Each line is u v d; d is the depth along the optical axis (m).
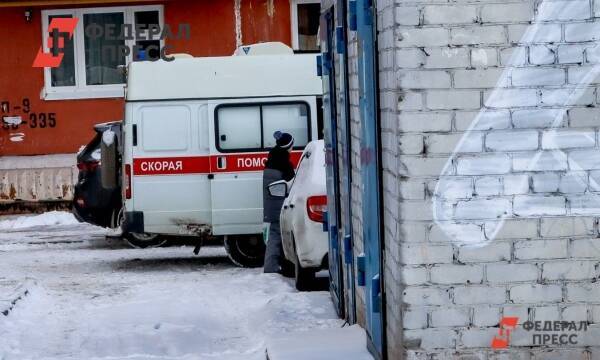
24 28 29.83
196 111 19.38
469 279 7.97
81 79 30.03
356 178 10.62
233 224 19.27
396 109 7.93
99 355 11.38
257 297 14.99
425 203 7.94
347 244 11.21
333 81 12.38
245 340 11.91
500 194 7.95
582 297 7.99
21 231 27.02
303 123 19.64
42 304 15.03
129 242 21.17
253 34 29.52
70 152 29.91
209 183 19.30
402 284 7.97
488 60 7.91
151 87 19.36
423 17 7.86
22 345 11.95
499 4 7.90
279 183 16.77
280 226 17.22
